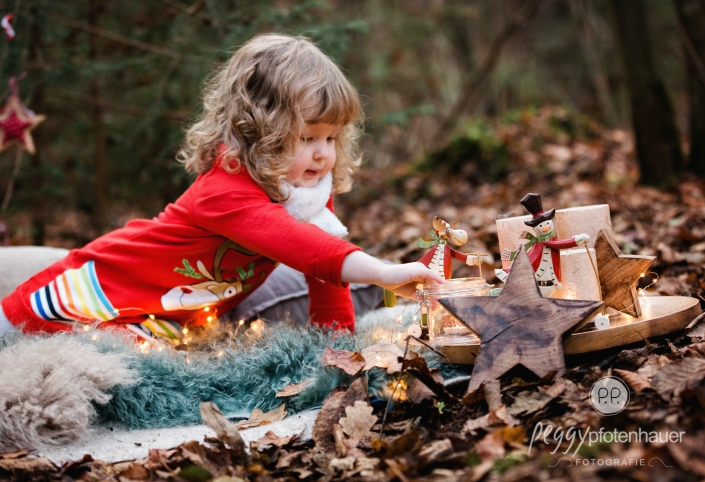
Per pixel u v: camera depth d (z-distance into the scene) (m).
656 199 4.10
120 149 4.57
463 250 3.46
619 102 8.32
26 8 3.36
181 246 2.06
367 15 8.17
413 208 5.45
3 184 4.38
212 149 2.10
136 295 2.10
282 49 2.06
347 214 5.57
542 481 1.13
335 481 1.29
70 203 4.95
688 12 4.07
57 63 3.84
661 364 1.48
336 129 2.09
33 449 1.51
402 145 8.77
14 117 2.78
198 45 4.05
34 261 2.54
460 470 1.26
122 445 1.55
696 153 4.37
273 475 1.36
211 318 2.19
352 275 1.74
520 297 1.57
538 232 1.68
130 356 1.76
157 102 4.10
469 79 8.16
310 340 1.83
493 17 9.00
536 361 1.49
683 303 1.77
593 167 5.48
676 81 8.20
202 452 1.41
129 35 4.18
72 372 1.62
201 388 1.74
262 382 1.75
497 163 5.86
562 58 9.41
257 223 1.87
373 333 1.86
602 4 7.53
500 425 1.37
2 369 1.63
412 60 8.39
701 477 1.06
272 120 1.97
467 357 1.64
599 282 1.69
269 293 2.48
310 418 1.61
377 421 1.52
